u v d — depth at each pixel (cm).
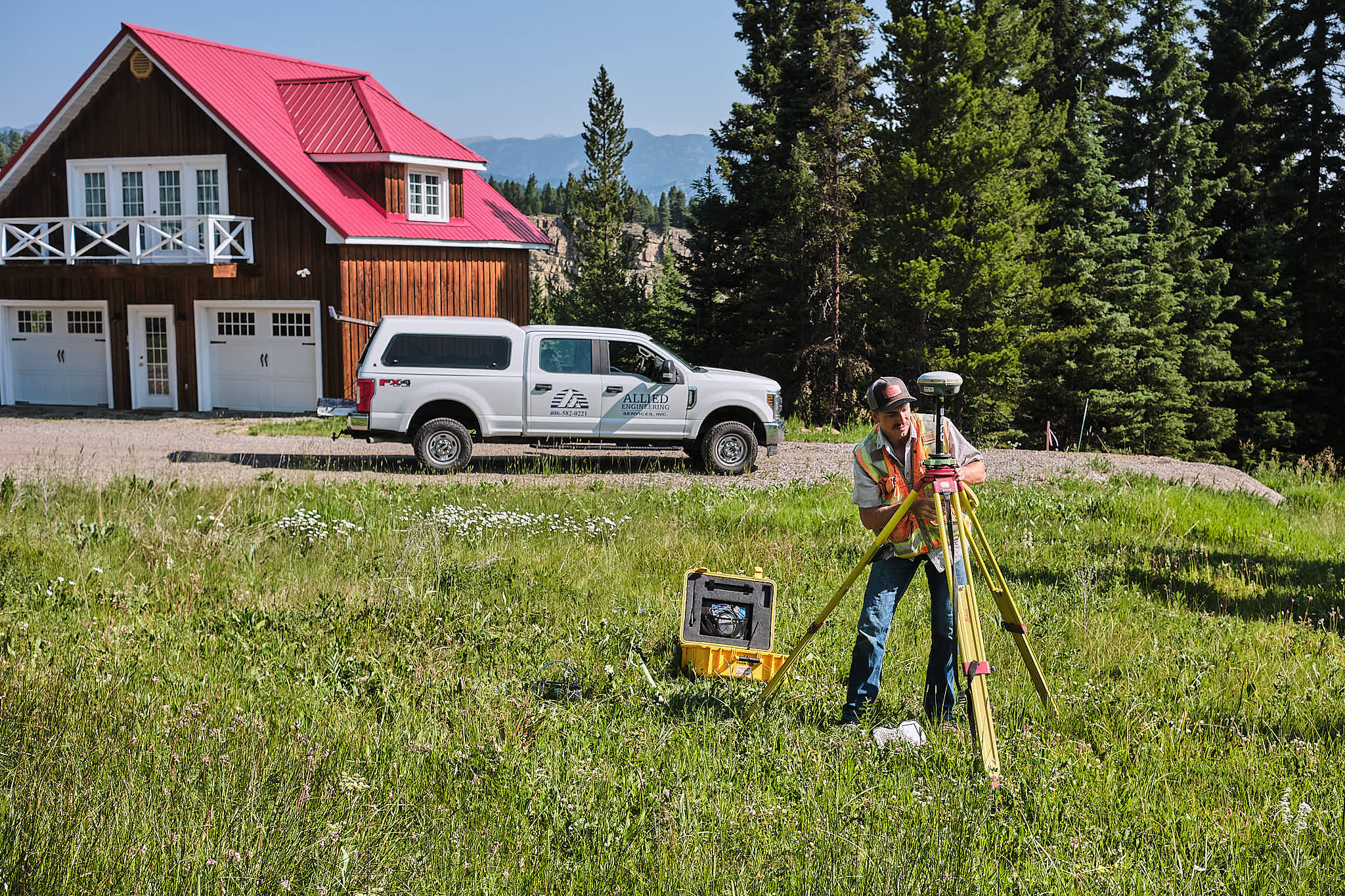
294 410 2294
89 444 1697
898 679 549
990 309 2972
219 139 2261
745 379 1520
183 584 707
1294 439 3619
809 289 3350
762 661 561
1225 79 3734
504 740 447
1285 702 522
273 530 911
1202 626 687
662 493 1219
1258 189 3625
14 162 2383
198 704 467
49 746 406
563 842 352
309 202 2155
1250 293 3447
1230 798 404
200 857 324
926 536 470
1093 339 3238
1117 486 1352
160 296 2342
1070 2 3850
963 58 2902
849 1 3322
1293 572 895
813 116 3359
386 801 375
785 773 416
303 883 319
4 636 556
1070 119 3650
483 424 1456
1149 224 3372
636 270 6222
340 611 655
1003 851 353
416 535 884
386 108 2495
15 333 2486
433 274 2369
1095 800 394
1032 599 744
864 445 484
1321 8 3547
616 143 6188
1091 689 530
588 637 620
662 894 321
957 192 2897
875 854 343
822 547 912
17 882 307
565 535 951
